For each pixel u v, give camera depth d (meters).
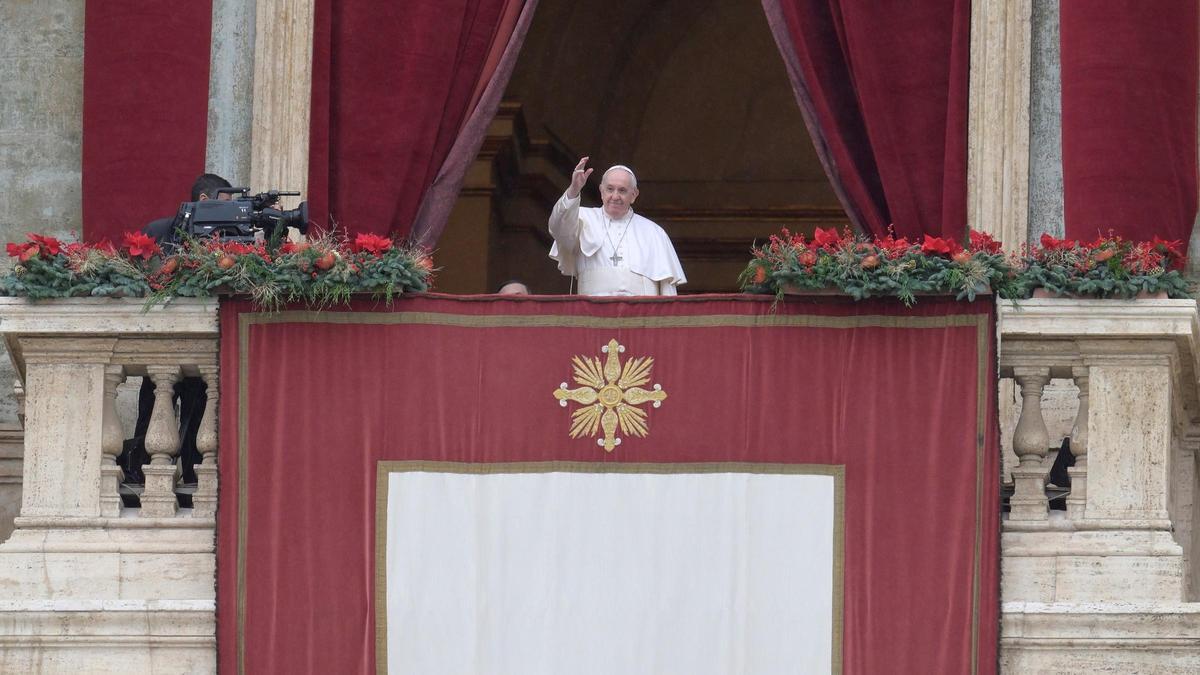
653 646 37.94
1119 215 44.22
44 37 51.41
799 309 38.62
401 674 37.88
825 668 37.69
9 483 49.16
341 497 38.31
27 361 39.72
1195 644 37.62
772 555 38.09
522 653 37.97
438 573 38.16
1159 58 44.88
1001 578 37.47
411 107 46.44
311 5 49.28
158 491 39.47
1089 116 44.72
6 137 50.97
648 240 44.41
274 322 38.78
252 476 38.34
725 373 38.56
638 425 38.50
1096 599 38.06
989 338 38.22
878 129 46.06
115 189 46.00
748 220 69.94
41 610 38.34
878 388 38.31
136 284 39.25
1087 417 38.84
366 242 38.84
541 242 67.19
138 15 46.66
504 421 38.53
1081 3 45.16
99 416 39.62
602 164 69.69
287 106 48.75
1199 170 47.22
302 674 37.81
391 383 38.59
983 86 47.75
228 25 49.72
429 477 38.41
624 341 38.75
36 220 50.59
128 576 39.00
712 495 38.28
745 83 69.94
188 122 46.53
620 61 69.12
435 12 46.72
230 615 37.97
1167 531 38.44
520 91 65.12
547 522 38.31
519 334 38.81
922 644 37.53
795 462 38.28
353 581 38.09
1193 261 48.09
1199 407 44.91
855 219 46.38
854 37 46.22
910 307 38.47
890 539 37.91
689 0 69.00
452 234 64.62
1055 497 39.81
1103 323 38.53
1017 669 37.78
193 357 39.66
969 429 38.03
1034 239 47.97
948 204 45.78
